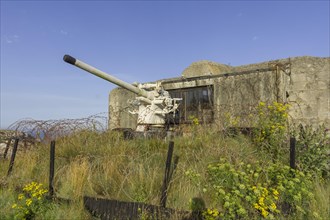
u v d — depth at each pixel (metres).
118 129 7.33
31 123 6.75
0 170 5.79
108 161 5.00
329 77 8.87
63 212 3.80
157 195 4.07
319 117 8.86
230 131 6.14
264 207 3.27
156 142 6.22
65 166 5.12
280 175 3.87
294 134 5.27
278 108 5.75
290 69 9.47
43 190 4.30
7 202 4.24
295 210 3.47
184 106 10.68
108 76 7.53
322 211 3.44
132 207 3.69
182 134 7.09
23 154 6.43
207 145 5.34
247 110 7.57
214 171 4.09
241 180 3.79
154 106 8.55
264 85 8.92
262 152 5.03
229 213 3.32
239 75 9.43
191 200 3.67
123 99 12.10
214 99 9.86
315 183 4.03
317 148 4.71
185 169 4.64
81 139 6.26
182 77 10.62
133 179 4.39
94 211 3.95
